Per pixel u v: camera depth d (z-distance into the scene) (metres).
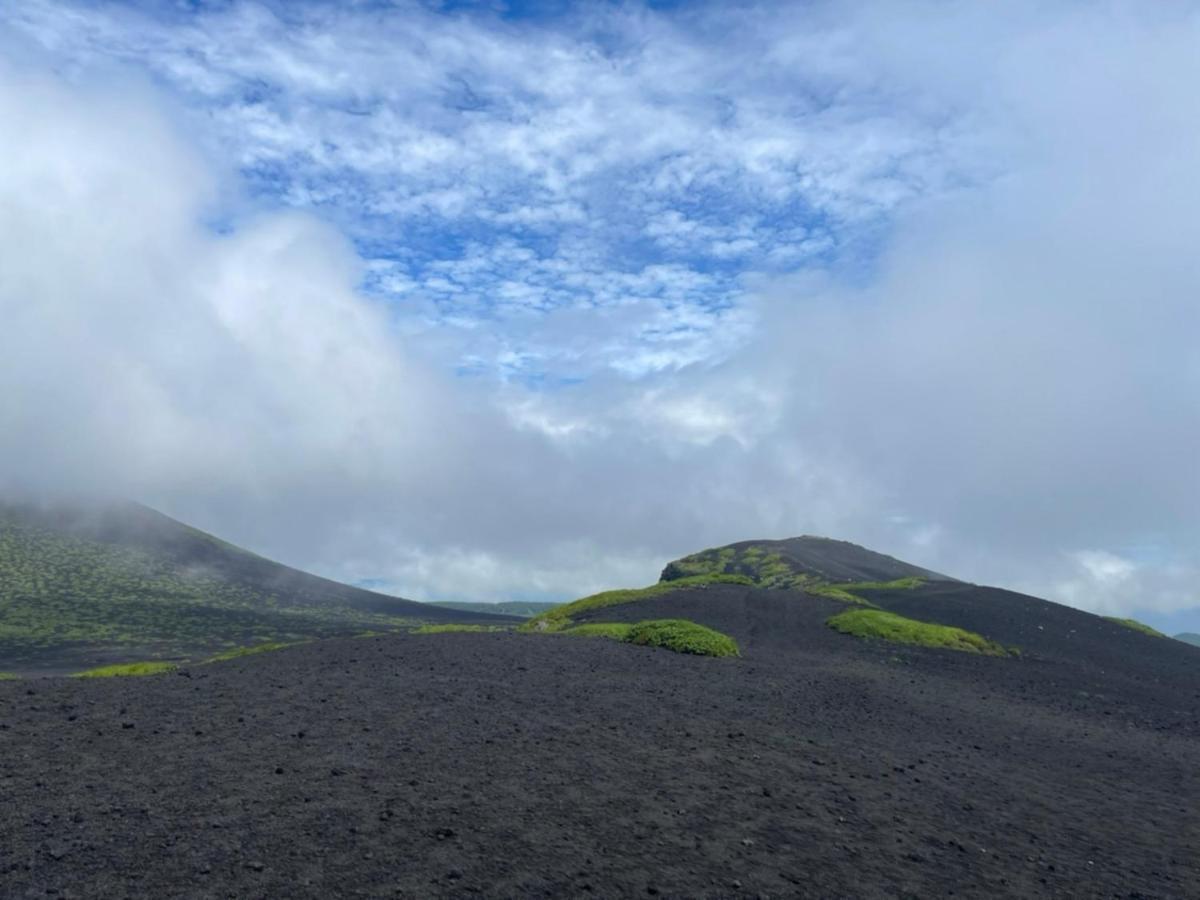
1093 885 10.13
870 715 20.64
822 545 94.69
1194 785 16.77
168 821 8.97
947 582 62.03
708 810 11.10
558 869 8.65
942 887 9.47
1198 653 45.22
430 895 7.73
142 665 30.22
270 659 22.06
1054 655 39.59
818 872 9.45
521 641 27.33
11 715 13.57
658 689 20.42
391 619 163.25
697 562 86.00
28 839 8.23
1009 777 15.59
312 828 9.04
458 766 11.91
